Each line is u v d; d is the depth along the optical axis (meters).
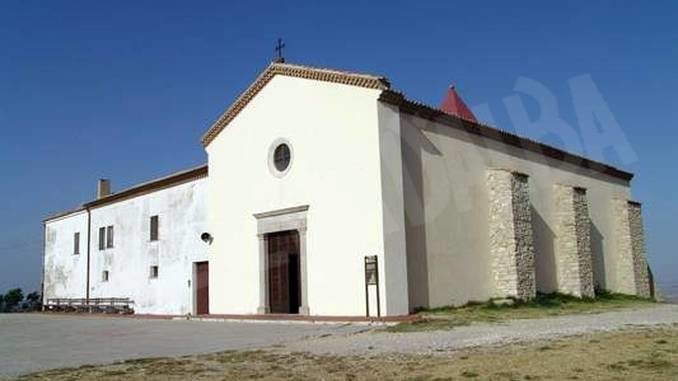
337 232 20.97
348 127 21.09
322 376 9.73
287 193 22.98
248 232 24.55
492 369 9.58
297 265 22.69
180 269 29.61
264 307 23.52
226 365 11.24
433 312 20.28
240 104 25.34
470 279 22.92
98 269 35.84
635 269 33.69
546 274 27.23
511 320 17.64
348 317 19.23
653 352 10.50
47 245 41.69
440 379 9.02
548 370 9.35
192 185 29.42
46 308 40.16
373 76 20.52
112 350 14.43
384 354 11.71
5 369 11.75
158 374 10.48
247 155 24.97
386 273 19.44
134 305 32.44
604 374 8.95
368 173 20.30
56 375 10.70
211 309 25.73
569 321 16.94
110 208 35.50
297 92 23.06
